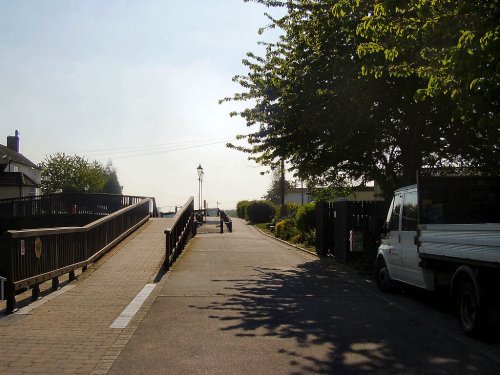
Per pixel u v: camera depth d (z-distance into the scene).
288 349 6.71
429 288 9.07
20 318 8.36
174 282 11.98
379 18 7.87
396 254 10.39
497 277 6.98
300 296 10.59
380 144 15.00
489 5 6.68
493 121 7.63
